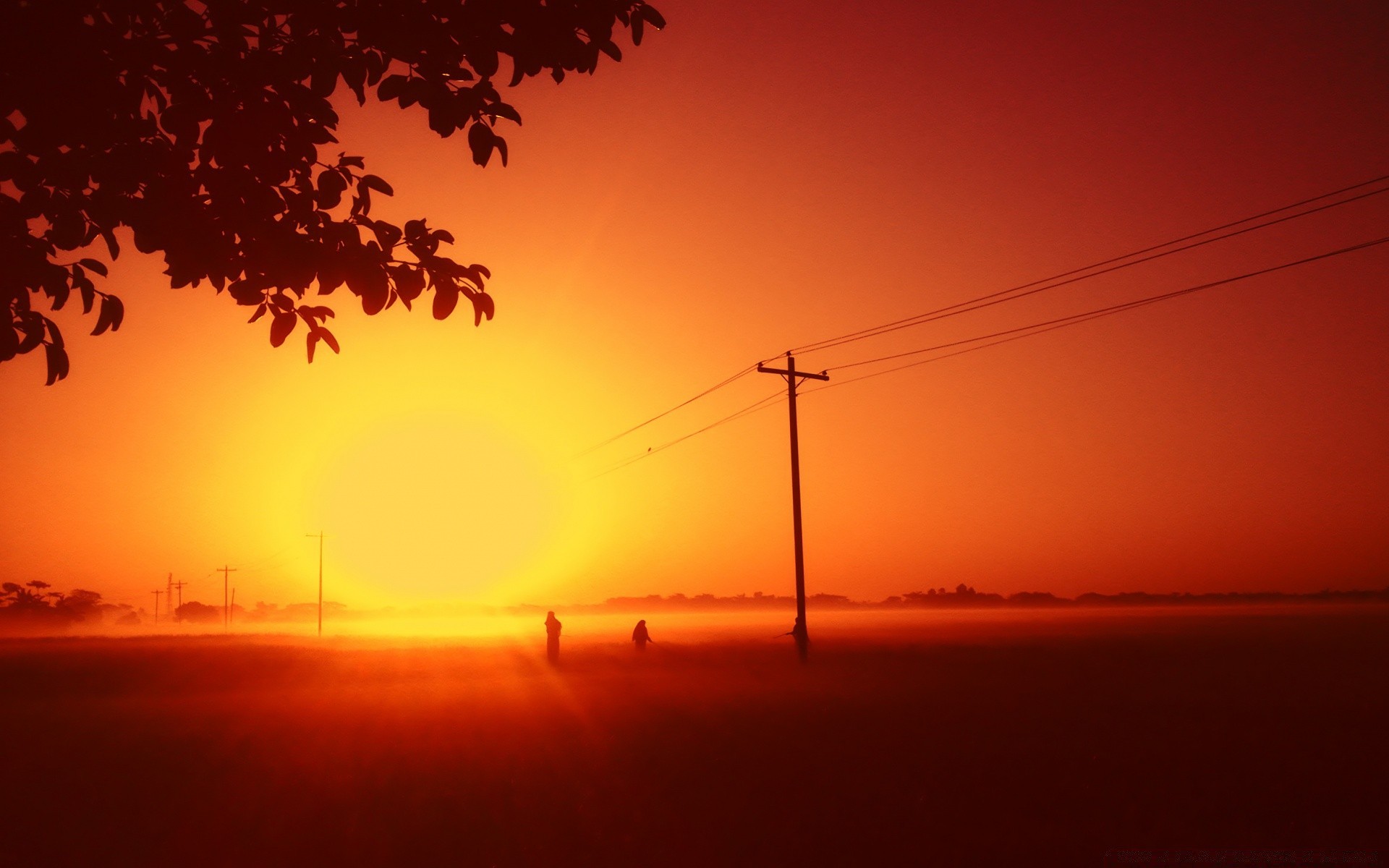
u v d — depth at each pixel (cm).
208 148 390
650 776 1012
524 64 395
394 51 382
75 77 354
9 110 356
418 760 1128
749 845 732
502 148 398
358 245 415
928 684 2147
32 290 377
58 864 695
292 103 402
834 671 2603
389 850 726
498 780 994
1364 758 1119
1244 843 737
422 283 426
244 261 409
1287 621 8769
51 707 1839
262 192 402
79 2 358
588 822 809
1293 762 1086
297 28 389
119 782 1007
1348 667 2714
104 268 385
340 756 1170
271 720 1571
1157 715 1535
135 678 2686
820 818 817
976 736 1288
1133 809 847
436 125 386
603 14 397
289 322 422
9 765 1123
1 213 368
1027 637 5216
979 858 697
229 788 967
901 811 844
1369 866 679
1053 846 729
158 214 391
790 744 1227
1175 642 4412
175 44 376
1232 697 1833
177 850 732
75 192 380
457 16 384
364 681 2477
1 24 344
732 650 3538
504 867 682
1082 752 1159
